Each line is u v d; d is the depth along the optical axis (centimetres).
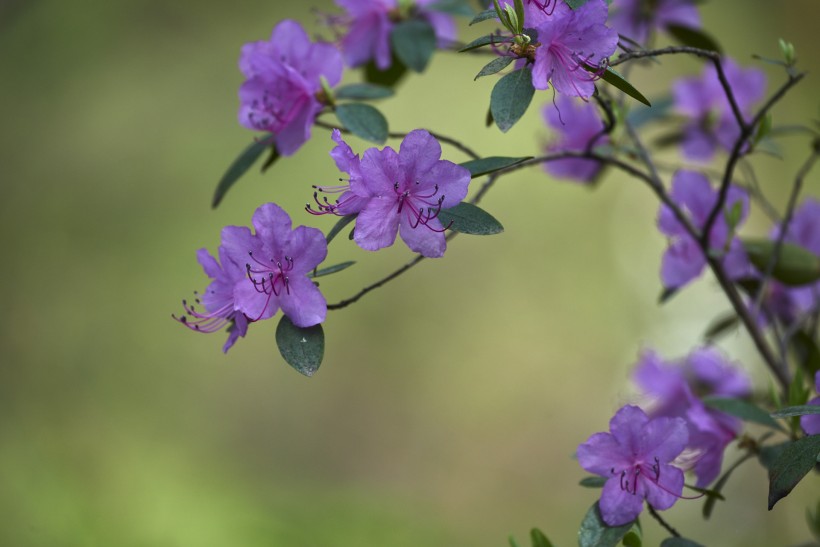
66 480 711
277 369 857
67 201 857
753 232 793
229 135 877
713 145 290
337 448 868
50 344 825
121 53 883
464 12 261
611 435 177
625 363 892
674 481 177
